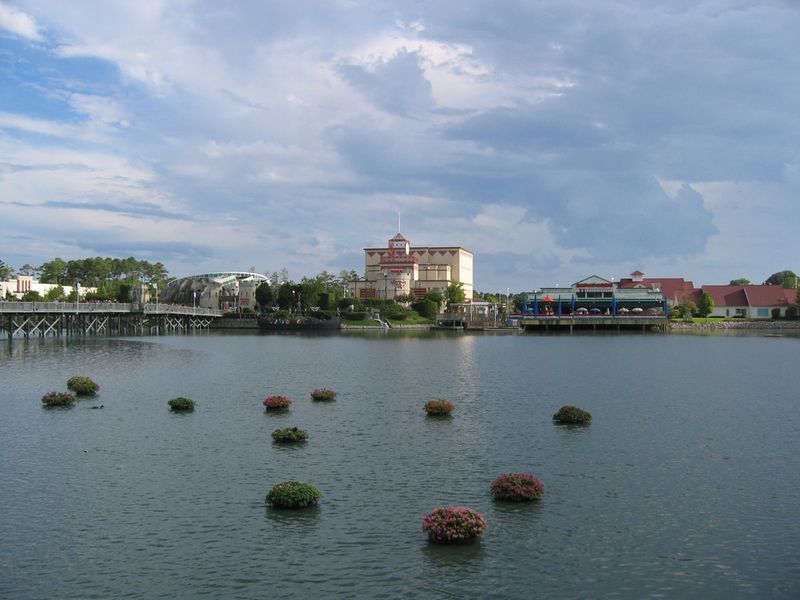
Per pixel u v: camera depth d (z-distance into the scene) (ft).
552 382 242.99
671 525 94.43
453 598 73.72
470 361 329.93
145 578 78.02
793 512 99.55
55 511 99.40
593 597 74.08
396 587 75.97
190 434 150.10
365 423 163.53
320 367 298.56
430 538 89.15
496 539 89.35
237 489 109.91
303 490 101.60
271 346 445.37
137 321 590.14
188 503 102.89
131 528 92.84
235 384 234.79
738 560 83.25
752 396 208.23
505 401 197.98
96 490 109.19
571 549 86.22
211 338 539.29
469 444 141.18
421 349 418.72
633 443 142.20
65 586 76.13
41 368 276.00
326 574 79.10
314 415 174.29
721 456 131.44
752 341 497.87
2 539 89.10
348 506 101.71
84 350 376.07
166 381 241.35
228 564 81.66
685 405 191.01
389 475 118.21
